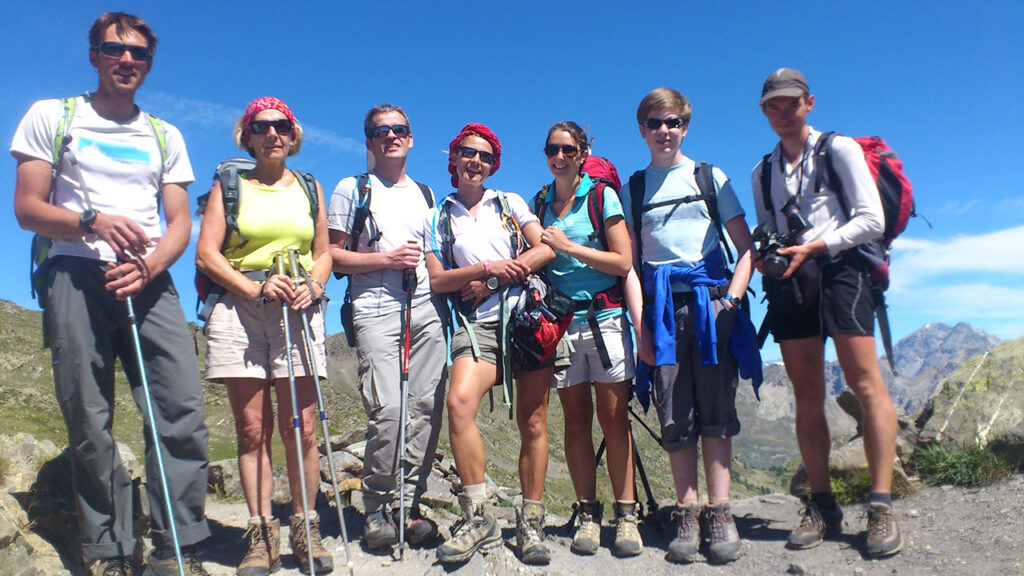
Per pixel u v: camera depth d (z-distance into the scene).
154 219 4.12
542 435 4.57
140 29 3.98
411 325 4.81
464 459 4.35
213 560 4.55
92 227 3.70
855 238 4.21
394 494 4.65
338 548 4.76
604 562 4.49
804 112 4.56
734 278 4.53
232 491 6.94
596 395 4.79
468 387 4.37
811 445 4.70
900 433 6.15
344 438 7.28
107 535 3.87
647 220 4.74
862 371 4.29
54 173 3.85
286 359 4.38
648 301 4.66
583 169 5.05
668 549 4.65
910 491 5.61
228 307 4.34
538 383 4.57
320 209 4.66
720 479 4.46
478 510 4.34
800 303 4.44
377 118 4.96
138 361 3.78
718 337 4.41
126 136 4.03
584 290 4.80
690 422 4.49
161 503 3.92
